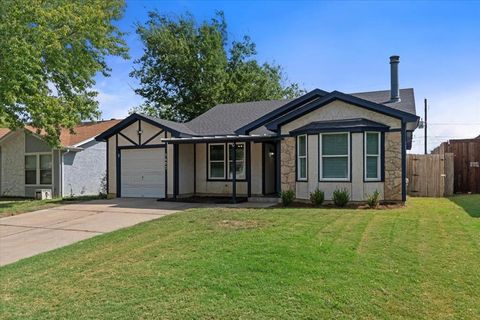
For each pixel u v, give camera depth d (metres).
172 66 29.55
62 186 19.70
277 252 5.88
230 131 15.96
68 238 8.37
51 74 17.14
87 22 16.97
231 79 30.30
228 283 4.83
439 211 10.05
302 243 6.36
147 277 5.22
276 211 10.02
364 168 11.88
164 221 9.18
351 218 8.73
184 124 17.67
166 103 30.02
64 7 15.98
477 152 15.73
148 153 16.30
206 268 5.38
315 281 4.81
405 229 7.45
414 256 5.70
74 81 17.84
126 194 16.70
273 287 4.66
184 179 15.96
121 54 19.47
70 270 5.81
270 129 13.60
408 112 12.45
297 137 13.16
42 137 16.98
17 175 21.09
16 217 11.71
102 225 9.68
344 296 4.38
